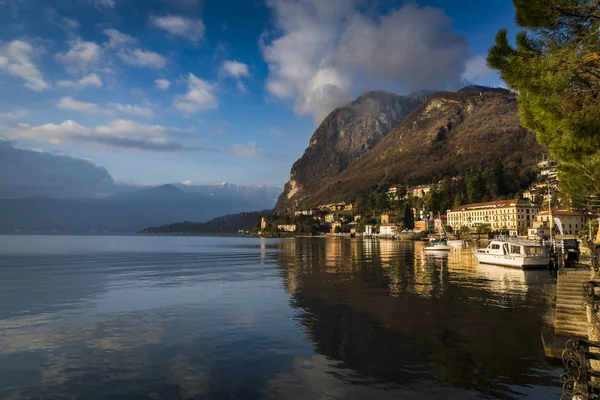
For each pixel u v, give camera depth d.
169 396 14.05
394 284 40.94
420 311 27.14
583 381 9.59
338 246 154.12
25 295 37.41
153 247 160.00
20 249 138.75
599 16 10.73
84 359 18.12
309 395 13.95
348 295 34.41
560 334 18.84
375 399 13.51
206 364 17.30
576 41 11.34
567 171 23.88
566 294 20.73
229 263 75.56
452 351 18.39
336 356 18.06
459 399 13.40
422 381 14.98
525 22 11.73
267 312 27.98
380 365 16.77
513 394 13.73
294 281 45.34
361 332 22.03
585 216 149.62
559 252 43.28
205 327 23.88
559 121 11.48
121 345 20.28
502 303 29.73
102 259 89.88
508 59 12.47
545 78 11.36
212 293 37.53
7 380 15.62
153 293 38.12
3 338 21.77
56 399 13.90
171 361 17.75
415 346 19.25
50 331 23.30
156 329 23.56
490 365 16.48
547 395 13.59
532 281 42.12
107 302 33.22
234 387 14.74
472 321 24.03
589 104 11.18
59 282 47.53
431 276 47.72
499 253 60.34
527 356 17.50
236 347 19.70
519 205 185.50
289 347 19.56
